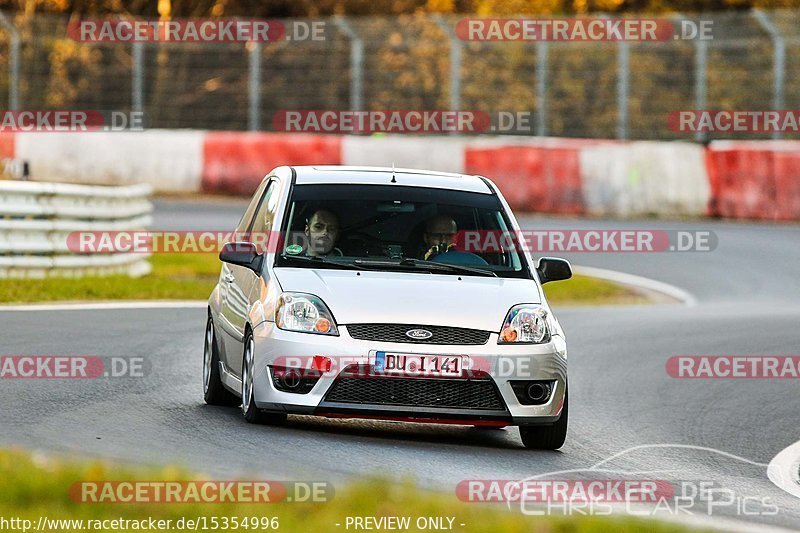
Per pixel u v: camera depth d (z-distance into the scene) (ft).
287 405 93.25
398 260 101.19
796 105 331.98
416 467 85.15
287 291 95.81
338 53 366.43
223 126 367.04
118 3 408.26
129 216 206.39
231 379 103.35
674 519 73.61
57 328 142.10
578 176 302.86
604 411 120.78
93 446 84.28
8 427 89.97
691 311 197.47
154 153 305.73
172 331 146.51
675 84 349.61
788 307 206.90
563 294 216.54
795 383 142.10
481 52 354.74
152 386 113.29
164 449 84.69
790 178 303.89
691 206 304.91
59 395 105.09
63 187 187.42
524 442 100.22
